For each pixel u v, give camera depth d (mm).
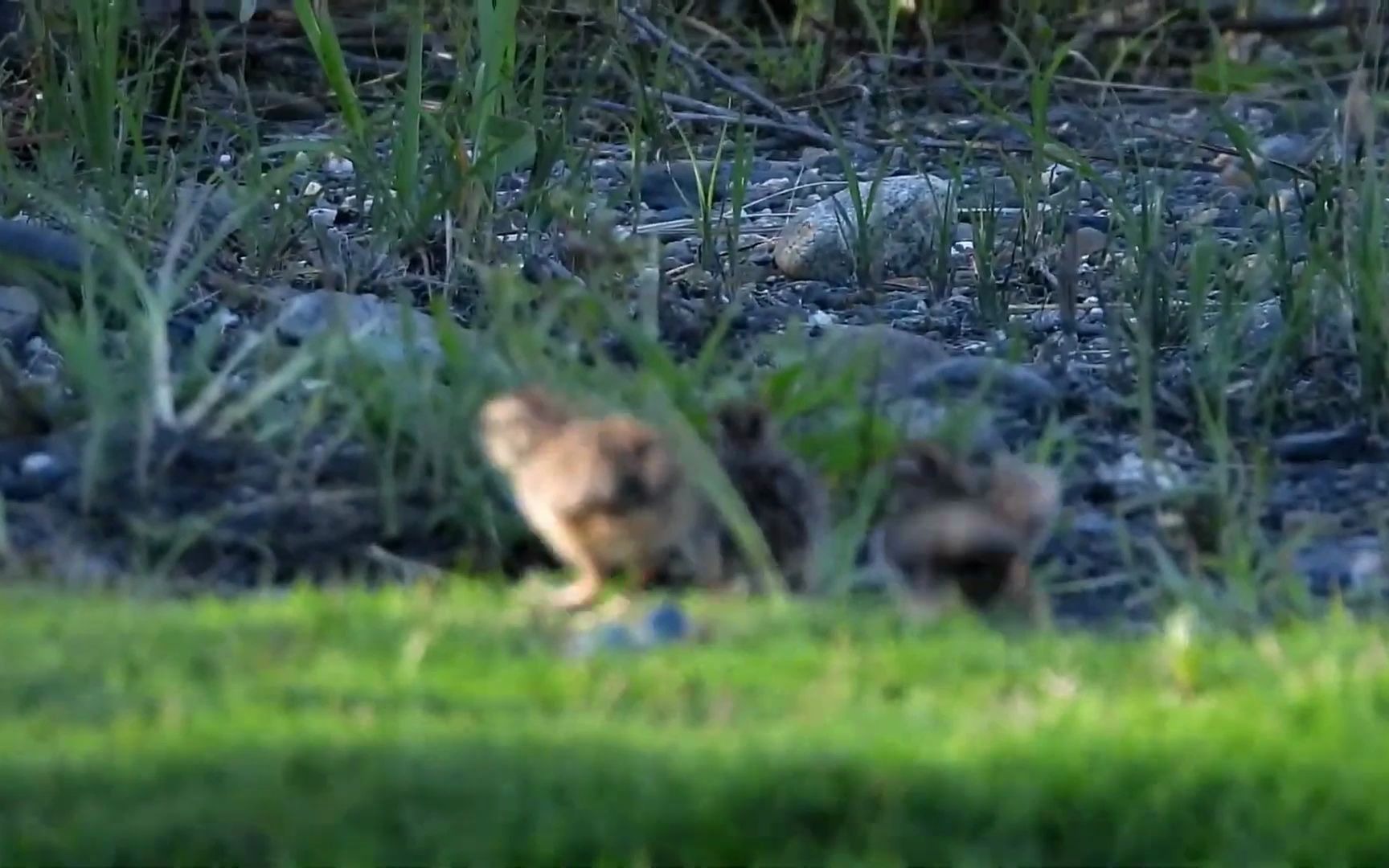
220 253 15766
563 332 13562
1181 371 13969
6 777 6516
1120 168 17875
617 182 19891
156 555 10148
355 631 8203
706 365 11781
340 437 10859
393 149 17422
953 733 6930
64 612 8398
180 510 10469
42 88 18141
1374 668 7723
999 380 13102
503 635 8219
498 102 17062
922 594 9047
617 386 11125
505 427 9578
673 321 14562
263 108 21094
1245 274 14953
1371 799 6594
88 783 6531
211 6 23359
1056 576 10242
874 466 10672
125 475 10711
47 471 10781
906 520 9195
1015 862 6355
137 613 8414
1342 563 10375
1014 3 26391
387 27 24000
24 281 14281
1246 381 13727
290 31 24016
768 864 6309
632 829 6336
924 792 6520
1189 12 26609
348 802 6398
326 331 12445
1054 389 13195
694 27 26953
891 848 6367
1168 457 12180
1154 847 6469
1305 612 9141
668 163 19953
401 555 10320
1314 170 15781
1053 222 17516
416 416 11008
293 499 10469
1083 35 23484
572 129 18703
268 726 6918
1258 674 7777
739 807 6430
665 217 19031
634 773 6547
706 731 6957
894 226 17891
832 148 21969
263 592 9352
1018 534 9258
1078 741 6824
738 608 8734
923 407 12047
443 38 21578
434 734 6848
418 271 16141
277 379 10977
